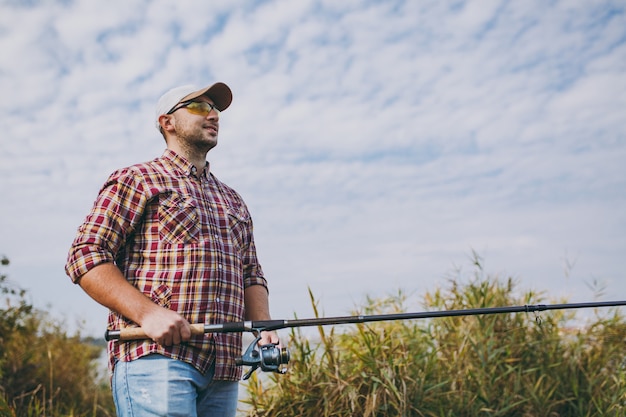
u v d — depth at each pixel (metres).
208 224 2.60
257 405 4.23
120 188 2.49
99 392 7.12
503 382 4.63
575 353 4.96
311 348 4.45
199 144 2.71
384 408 4.11
